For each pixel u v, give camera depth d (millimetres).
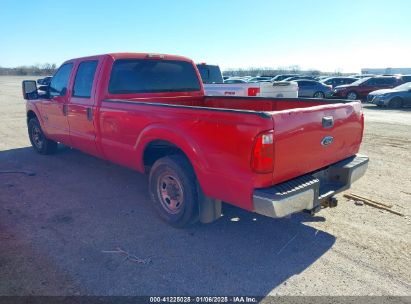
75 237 3682
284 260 3285
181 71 5711
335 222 4082
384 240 3648
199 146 3334
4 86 37812
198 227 3965
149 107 3865
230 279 2986
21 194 4922
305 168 3291
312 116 3227
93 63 5031
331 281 2963
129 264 3186
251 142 2869
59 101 5805
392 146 8273
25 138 9133
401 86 19234
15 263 3168
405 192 5070
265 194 2891
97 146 5016
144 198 4812
